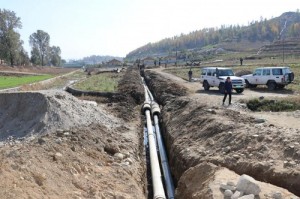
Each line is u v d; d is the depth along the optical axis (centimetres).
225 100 2448
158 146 1969
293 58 8881
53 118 1766
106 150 1549
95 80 5312
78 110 1986
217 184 923
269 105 2175
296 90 2911
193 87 3519
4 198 748
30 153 1112
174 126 1994
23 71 9156
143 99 3341
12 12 9119
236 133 1396
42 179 935
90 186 1059
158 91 3550
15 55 9506
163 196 1190
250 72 3903
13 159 1020
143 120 2598
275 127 1416
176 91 3191
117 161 1424
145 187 1388
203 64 8075
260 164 1094
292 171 994
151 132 2098
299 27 16900
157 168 1471
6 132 1853
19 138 1681
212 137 1509
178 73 5709
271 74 3017
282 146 1170
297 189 948
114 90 3706
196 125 1753
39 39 13250
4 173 862
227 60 9481
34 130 1720
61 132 1543
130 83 4038
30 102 2003
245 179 848
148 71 6562
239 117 1705
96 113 2153
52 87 4959
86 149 1409
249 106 2222
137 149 1756
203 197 902
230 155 1259
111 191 1066
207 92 3089
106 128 1878
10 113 2034
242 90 2908
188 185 1106
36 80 5534
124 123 2241
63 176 1049
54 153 1199
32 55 13188
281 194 831
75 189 1005
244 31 19888
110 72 7862
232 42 18300
